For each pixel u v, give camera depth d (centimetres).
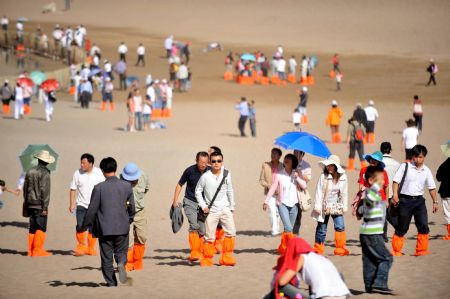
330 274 2570
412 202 4031
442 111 13300
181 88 15725
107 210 3444
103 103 13262
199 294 3359
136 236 3922
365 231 3284
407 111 13362
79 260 4284
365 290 3322
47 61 19100
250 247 4488
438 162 7962
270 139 10100
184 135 10406
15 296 3375
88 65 15950
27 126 10988
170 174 7356
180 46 19762
